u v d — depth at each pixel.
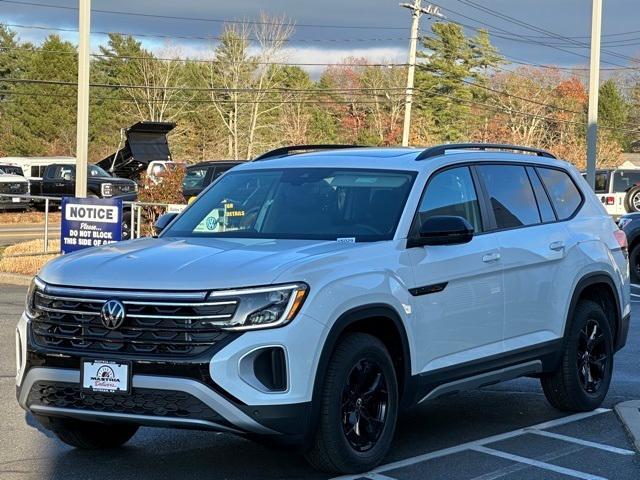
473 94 86.56
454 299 6.14
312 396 5.13
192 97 81.62
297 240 5.92
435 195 6.36
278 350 5.02
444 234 5.92
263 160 7.17
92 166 37.62
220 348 4.92
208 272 5.11
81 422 5.99
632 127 105.25
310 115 88.81
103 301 5.12
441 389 6.09
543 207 7.34
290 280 5.10
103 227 14.89
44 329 5.32
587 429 6.91
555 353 7.10
